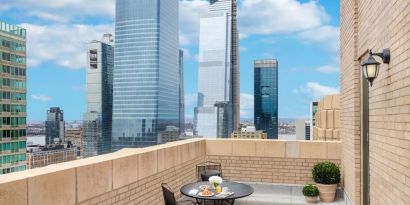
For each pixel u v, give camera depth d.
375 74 4.24
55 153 90.44
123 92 150.00
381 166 4.56
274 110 149.38
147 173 5.63
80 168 4.01
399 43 3.69
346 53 7.39
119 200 4.85
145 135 146.00
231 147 8.55
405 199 3.54
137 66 148.38
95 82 154.62
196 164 8.05
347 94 7.18
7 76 73.06
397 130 3.80
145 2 148.00
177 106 167.25
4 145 71.50
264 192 8.26
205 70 171.12
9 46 73.69
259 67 152.62
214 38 170.12
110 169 4.60
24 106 77.75
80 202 4.02
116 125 150.12
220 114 164.50
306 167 8.17
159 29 148.12
